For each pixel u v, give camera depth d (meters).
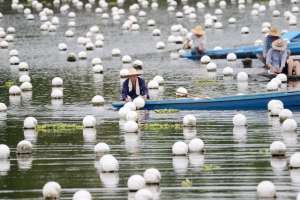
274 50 71.00
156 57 84.94
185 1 125.62
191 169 42.69
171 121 55.06
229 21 105.25
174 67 78.62
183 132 51.62
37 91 68.00
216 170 42.31
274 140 48.72
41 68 79.62
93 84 70.12
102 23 109.75
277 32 72.12
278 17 108.19
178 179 40.91
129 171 42.62
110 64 81.31
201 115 57.22
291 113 54.81
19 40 98.50
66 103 62.53
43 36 101.06
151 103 59.38
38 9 123.00
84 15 117.25
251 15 110.88
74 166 43.97
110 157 42.78
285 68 71.06
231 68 73.12
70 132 52.66
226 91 64.94
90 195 37.16
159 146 47.97
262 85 67.38
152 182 40.09
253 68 76.88
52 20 109.50
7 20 114.19
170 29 102.75
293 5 117.88
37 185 40.53
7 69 79.94
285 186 39.12
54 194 38.19
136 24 103.81
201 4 119.50
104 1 123.19
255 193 38.28
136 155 45.97
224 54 83.94
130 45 92.69
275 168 42.41
